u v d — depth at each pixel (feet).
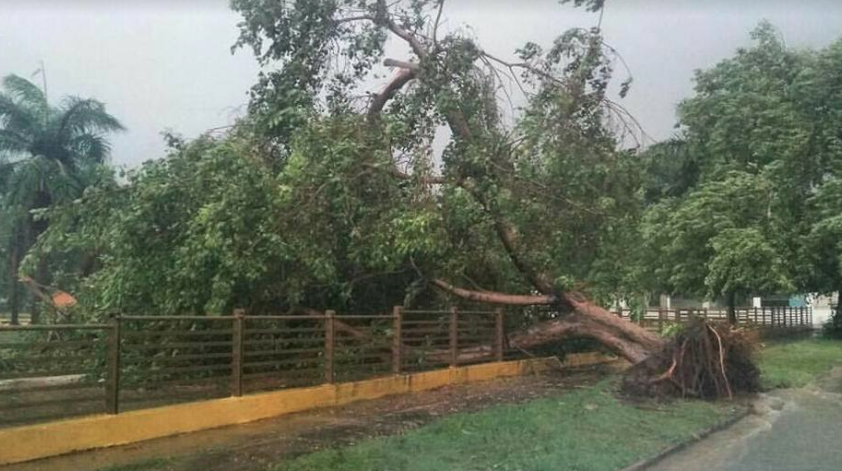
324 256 47.42
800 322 157.28
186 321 36.83
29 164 109.09
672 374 49.19
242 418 36.99
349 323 47.78
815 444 36.17
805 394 55.83
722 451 34.37
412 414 40.22
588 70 56.03
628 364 70.74
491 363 58.95
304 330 41.83
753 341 53.36
